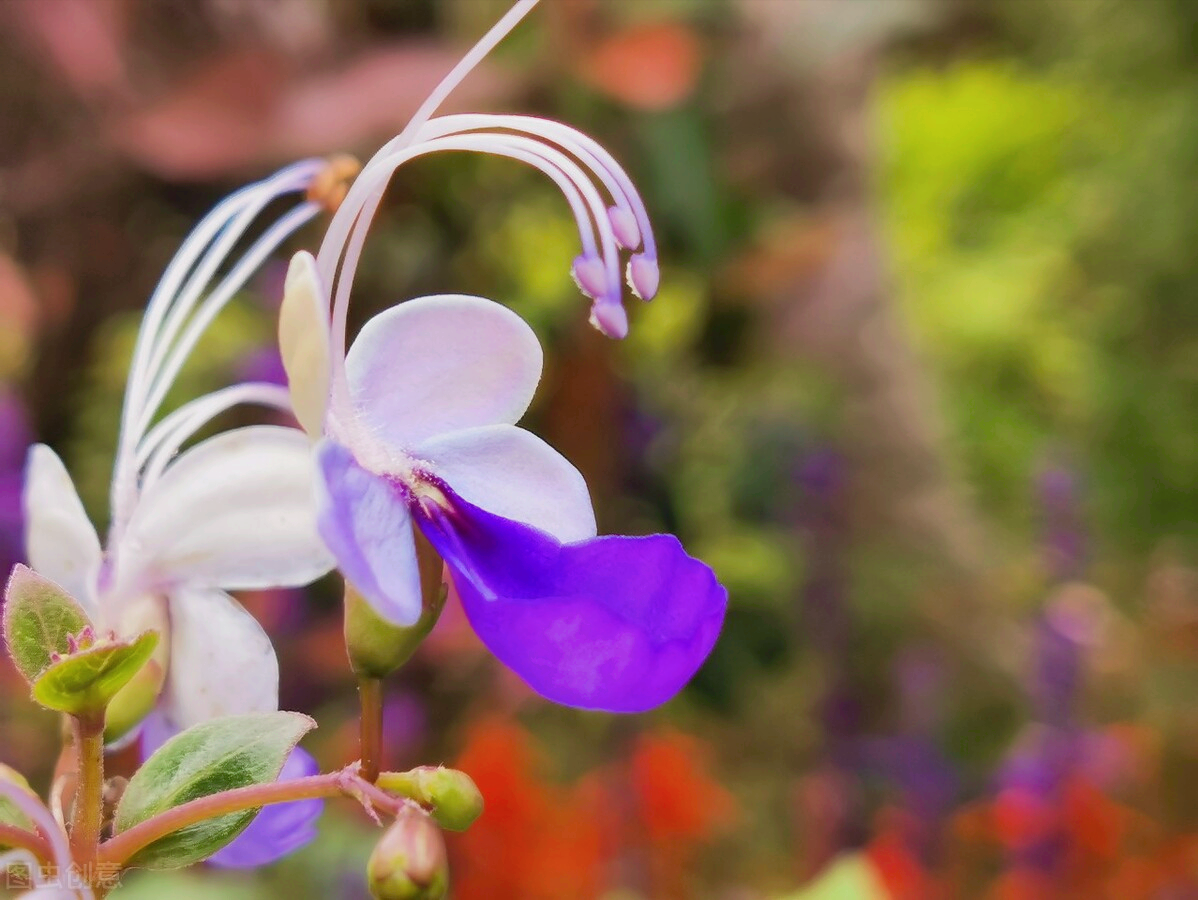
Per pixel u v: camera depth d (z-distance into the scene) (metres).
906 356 0.47
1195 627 0.67
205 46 0.32
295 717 0.14
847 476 0.41
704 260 0.37
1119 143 0.89
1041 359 0.85
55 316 0.36
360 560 0.13
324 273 0.14
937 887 0.29
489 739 0.28
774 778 0.40
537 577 0.13
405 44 0.33
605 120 0.34
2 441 0.32
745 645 0.42
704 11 0.36
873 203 0.44
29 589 0.13
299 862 0.28
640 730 0.33
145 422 0.15
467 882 0.27
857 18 0.39
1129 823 0.32
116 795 0.14
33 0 0.31
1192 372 0.86
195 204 0.34
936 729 0.33
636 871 0.28
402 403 0.14
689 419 0.42
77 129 0.32
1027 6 0.94
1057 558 0.32
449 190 0.35
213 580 0.14
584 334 0.36
